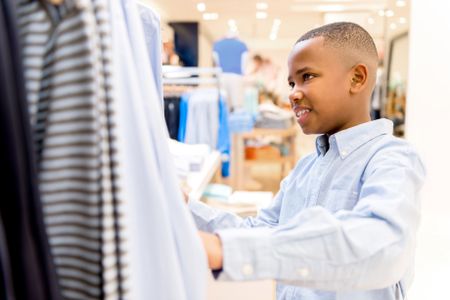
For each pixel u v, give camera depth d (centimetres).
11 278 33
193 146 179
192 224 42
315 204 77
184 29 650
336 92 71
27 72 35
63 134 34
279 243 45
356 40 72
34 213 33
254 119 410
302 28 726
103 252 34
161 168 41
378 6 516
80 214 35
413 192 57
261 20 651
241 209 167
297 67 72
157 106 42
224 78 370
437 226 237
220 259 44
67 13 34
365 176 68
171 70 238
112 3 38
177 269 39
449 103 238
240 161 378
